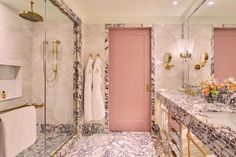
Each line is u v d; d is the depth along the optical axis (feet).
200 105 5.91
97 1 8.70
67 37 10.13
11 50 8.16
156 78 11.07
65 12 8.44
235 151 2.69
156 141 9.98
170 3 8.87
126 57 11.43
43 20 9.27
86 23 11.14
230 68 6.23
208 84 6.88
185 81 10.45
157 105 10.54
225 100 6.33
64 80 10.12
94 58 11.14
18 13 8.29
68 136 9.95
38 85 9.34
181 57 10.51
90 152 8.73
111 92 11.49
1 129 5.84
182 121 5.41
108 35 11.20
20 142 6.61
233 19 6.04
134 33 11.41
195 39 9.02
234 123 4.57
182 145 5.52
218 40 7.00
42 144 8.50
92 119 10.82
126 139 10.32
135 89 11.46
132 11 10.09
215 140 3.34
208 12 7.72
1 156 5.82
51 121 9.46
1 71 7.72
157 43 11.03
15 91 8.32
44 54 9.42
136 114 11.50
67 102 10.16
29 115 7.25
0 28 7.62
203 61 8.21
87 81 10.69
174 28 10.96
